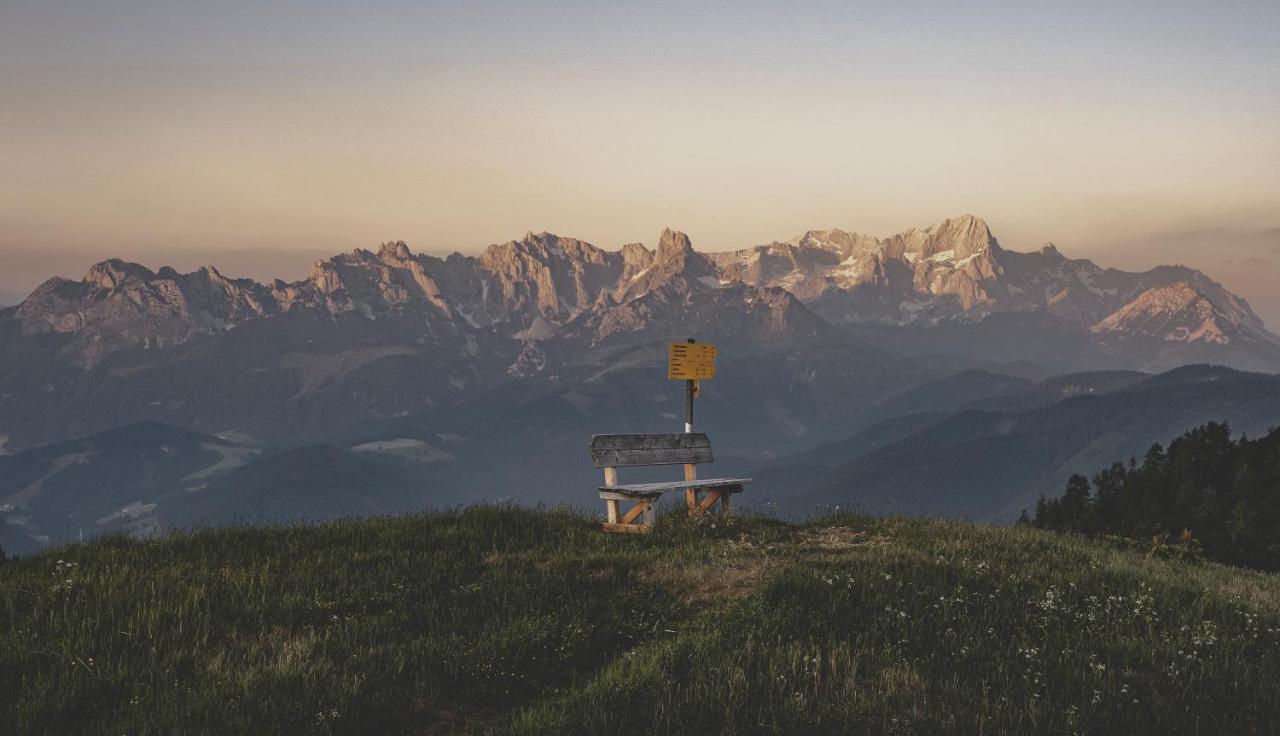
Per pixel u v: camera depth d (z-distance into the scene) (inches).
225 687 345.7
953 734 327.9
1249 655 423.5
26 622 408.2
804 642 407.8
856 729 331.3
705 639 405.1
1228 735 339.6
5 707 327.0
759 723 331.0
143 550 563.2
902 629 428.5
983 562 557.9
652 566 534.3
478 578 510.9
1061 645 422.3
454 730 339.0
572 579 507.2
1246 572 727.7
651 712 338.6
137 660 370.6
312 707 334.3
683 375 732.7
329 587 481.7
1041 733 332.2
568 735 321.4
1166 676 392.5
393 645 397.1
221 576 489.4
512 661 390.9
